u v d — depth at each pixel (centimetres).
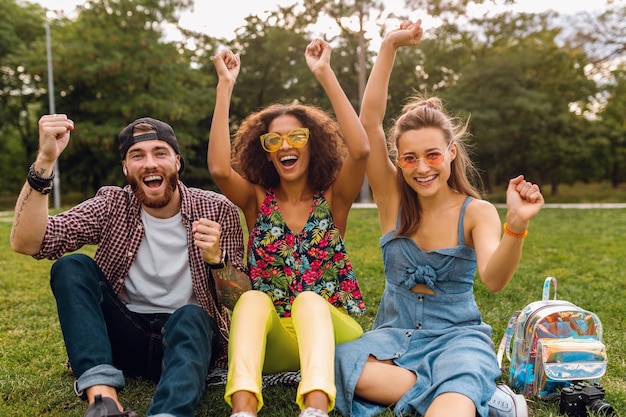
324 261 268
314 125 272
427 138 250
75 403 251
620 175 4244
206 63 2895
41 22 2969
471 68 2291
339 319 249
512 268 221
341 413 235
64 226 244
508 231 215
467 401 203
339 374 237
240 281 247
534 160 2656
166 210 257
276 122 271
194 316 218
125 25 2402
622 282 520
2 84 2819
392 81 2547
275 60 2789
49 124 221
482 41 2542
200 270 253
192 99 2506
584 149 2645
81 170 2684
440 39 2509
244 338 209
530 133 2417
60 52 2383
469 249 256
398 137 258
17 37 2805
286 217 274
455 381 211
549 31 2391
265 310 223
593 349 240
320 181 275
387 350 244
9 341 352
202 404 244
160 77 2461
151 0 2403
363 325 381
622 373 281
